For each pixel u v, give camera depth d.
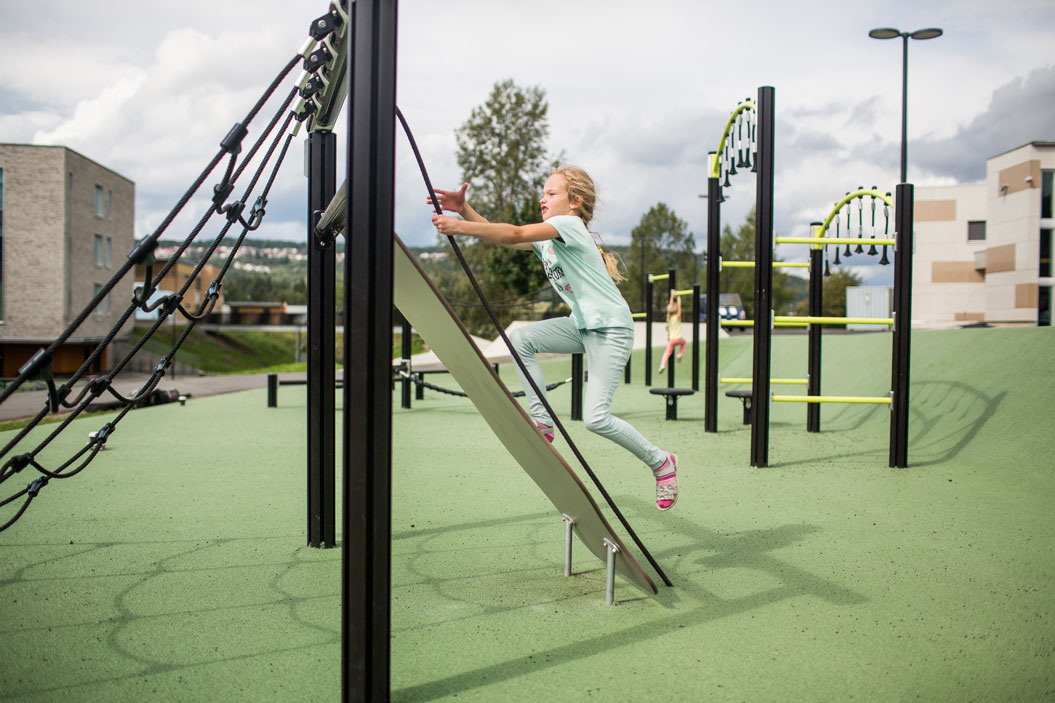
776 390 10.30
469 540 3.75
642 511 4.34
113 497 4.79
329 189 3.46
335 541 3.68
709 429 7.78
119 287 50.28
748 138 6.19
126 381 32.28
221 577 3.15
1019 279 27.47
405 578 3.16
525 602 2.87
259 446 7.14
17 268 42.22
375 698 1.96
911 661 2.31
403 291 2.19
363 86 1.89
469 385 2.46
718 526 3.99
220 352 57.34
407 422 8.95
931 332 8.66
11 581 3.11
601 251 3.16
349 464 1.93
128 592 2.97
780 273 56.25
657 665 2.29
